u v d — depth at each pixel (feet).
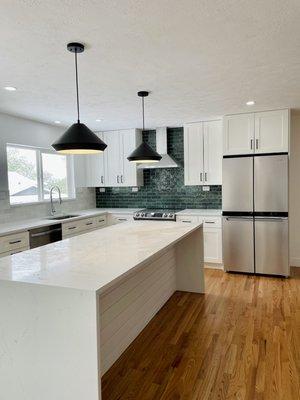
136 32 6.60
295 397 6.53
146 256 7.25
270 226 14.34
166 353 8.34
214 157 16.37
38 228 13.12
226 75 9.31
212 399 6.54
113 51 7.51
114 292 8.05
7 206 13.85
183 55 7.82
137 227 11.59
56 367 5.42
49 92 10.70
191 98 11.80
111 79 9.51
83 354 5.21
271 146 14.20
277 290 12.80
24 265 6.58
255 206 14.53
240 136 14.67
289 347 8.45
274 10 5.85
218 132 16.19
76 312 5.17
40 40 6.88
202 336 9.18
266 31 6.63
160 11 5.82
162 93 11.09
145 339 9.10
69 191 18.62
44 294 5.35
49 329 5.39
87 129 7.63
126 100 11.89
